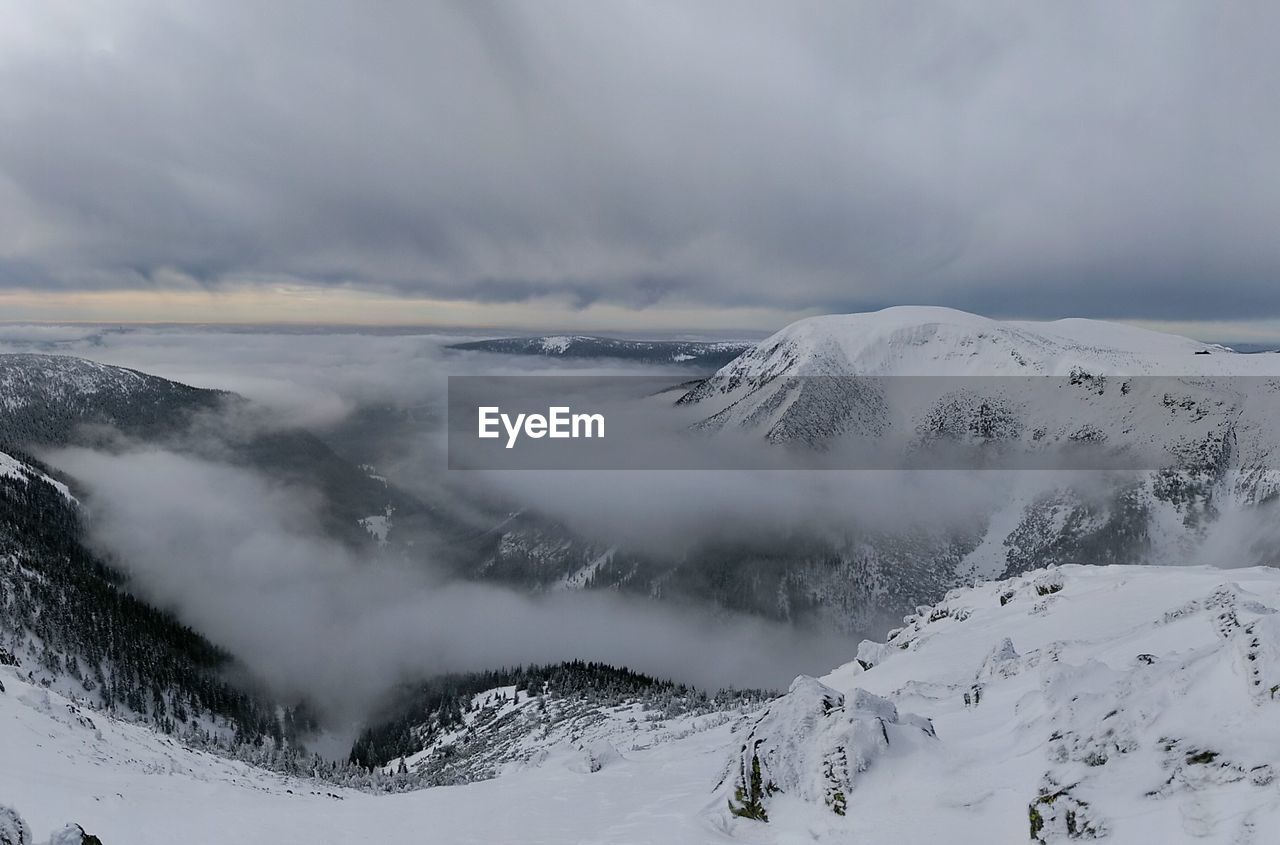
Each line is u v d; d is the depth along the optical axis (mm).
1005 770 14641
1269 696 11508
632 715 102938
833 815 15484
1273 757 10414
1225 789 10484
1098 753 12750
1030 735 15398
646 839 17266
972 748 16375
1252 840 9453
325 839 21141
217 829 20250
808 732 17938
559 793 26484
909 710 24094
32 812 17766
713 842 16297
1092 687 16125
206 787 27734
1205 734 11648
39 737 26188
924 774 15523
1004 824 13000
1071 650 22641
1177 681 13180
